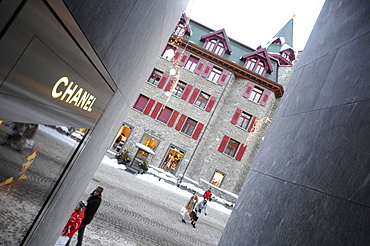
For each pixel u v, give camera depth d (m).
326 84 2.80
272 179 2.98
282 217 2.45
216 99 24.02
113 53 1.87
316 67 3.25
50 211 2.01
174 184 21.28
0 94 0.81
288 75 31.30
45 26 0.91
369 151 1.83
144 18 2.28
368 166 1.79
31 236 1.77
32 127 1.17
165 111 24.11
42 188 1.62
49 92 1.17
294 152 2.80
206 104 24.00
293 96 3.55
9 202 1.27
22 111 1.00
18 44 0.80
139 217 8.73
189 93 24.00
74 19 1.11
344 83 2.48
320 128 2.54
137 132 23.31
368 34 2.45
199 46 24.34
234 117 24.25
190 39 25.97
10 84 0.85
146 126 23.39
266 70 25.67
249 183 3.60
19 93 0.92
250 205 3.20
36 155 1.34
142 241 6.73
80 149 2.10
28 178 1.36
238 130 24.17
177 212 12.05
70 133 1.73
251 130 23.92
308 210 2.17
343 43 2.84
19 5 0.73
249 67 25.67
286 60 32.03
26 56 0.88
